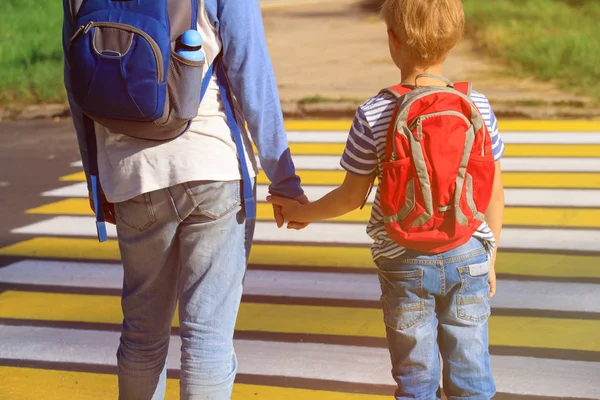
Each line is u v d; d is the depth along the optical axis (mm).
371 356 6508
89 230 10188
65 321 7445
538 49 19297
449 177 4082
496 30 21812
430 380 4375
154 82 3861
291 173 4516
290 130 15242
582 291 7695
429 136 4082
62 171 13047
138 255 4340
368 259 8867
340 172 12344
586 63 17812
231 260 4262
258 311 7480
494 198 4539
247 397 5914
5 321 7465
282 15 30297
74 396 6066
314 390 5988
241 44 4141
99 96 3926
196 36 3945
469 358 4355
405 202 4129
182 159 4070
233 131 4223
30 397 6062
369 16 28531
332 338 6863
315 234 9789
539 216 10039
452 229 4137
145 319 4512
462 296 4309
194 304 4262
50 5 29812
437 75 4363
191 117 3990
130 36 3867
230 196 4195
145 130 4000
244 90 4219
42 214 10852
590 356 6375
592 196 10805
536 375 6090
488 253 4398
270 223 10297
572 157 12734
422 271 4238
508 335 6781
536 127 14742
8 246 9609
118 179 4184
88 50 3912
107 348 6859
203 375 4242
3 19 27094
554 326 6934
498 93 16156
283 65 20375
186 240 4234
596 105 15383
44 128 16391
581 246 8961
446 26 4234
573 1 25656
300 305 7605
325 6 32750
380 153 4266
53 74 19500
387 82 17734
